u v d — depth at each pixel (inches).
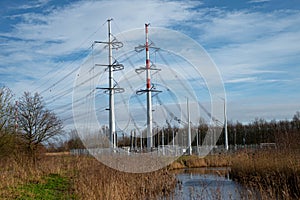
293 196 677.9
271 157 874.8
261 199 625.6
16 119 1125.7
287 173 743.1
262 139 2226.9
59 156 1291.8
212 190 719.7
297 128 1046.4
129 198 647.8
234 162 1047.6
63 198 631.8
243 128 2620.6
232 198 659.4
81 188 684.7
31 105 1264.8
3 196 590.6
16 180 761.6
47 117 1333.7
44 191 685.3
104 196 605.0
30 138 1251.2
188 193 737.6
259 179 783.1
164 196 710.5
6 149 1001.5
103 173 775.1
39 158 1210.0
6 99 1019.3
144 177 789.2
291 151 869.2
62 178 857.5
